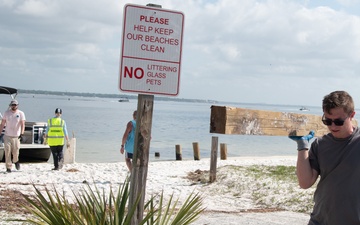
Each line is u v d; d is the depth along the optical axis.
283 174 16.58
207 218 10.63
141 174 5.84
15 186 14.63
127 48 5.77
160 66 5.86
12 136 18.78
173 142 51.59
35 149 25.09
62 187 15.03
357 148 4.59
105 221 5.34
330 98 4.58
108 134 55.72
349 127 4.62
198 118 131.75
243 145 53.03
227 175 16.67
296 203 13.23
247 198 14.40
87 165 22.19
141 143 5.83
